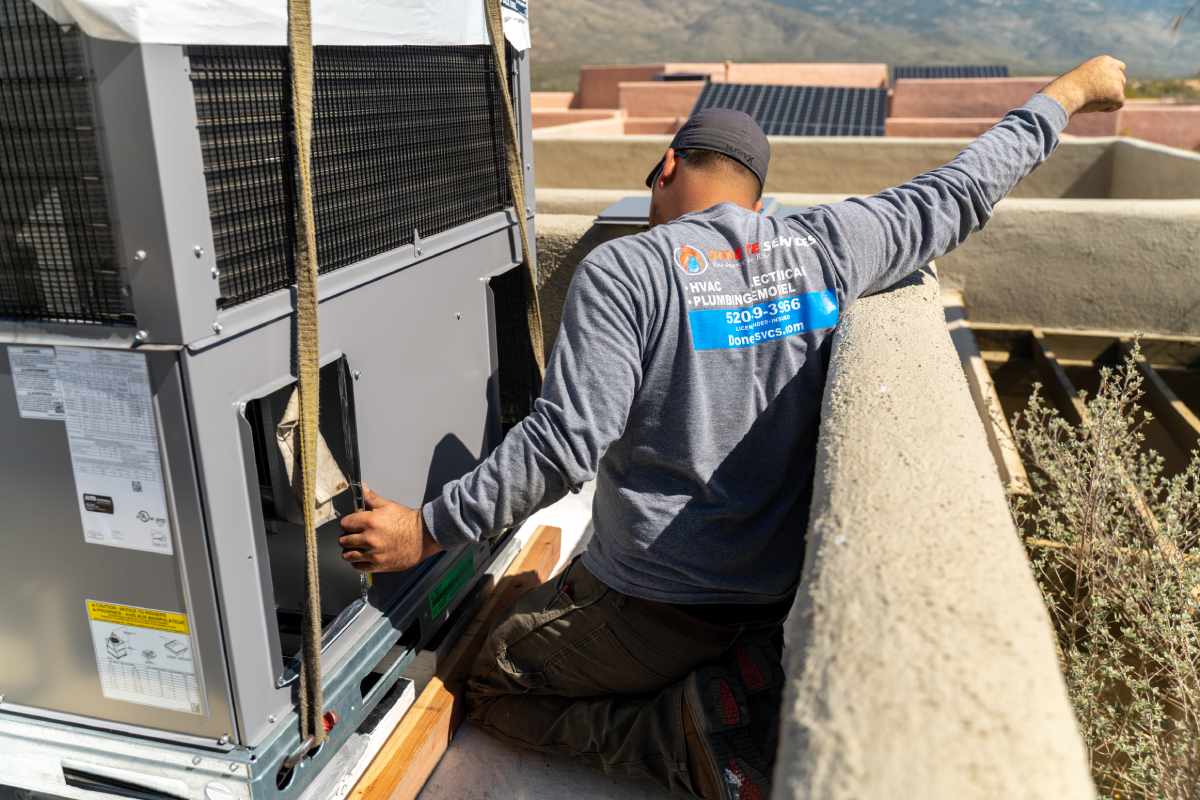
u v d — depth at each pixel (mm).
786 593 2059
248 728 1730
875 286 2203
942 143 8477
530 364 3027
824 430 1626
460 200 2385
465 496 1861
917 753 833
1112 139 8695
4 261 1549
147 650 1725
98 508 1647
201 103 1477
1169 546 2654
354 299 1936
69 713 1851
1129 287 4637
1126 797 2498
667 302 1871
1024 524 3289
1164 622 2432
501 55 2414
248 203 1601
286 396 1790
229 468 1608
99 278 1494
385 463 2107
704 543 1960
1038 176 8867
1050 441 3102
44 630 1786
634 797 2209
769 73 27094
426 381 2258
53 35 1376
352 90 1883
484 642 2504
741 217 2006
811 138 8773
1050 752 825
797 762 871
